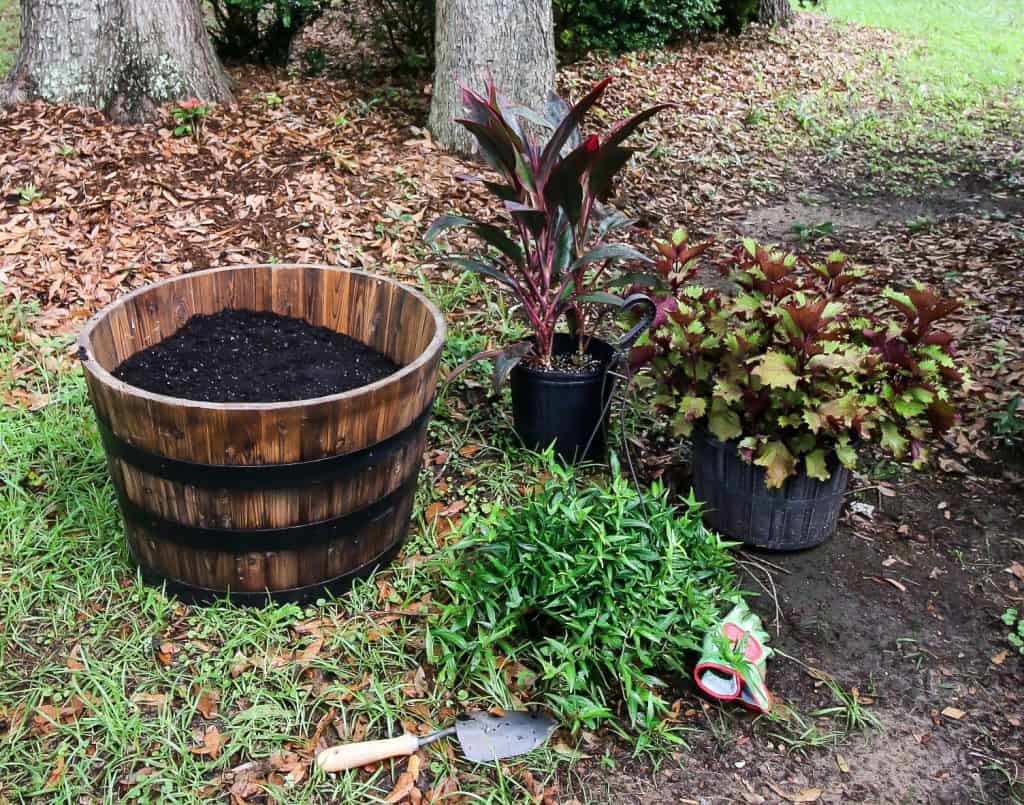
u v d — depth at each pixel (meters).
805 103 8.45
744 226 5.85
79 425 3.32
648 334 2.96
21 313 3.93
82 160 5.10
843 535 3.11
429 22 7.23
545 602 2.47
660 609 2.49
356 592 2.67
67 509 2.98
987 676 2.57
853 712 2.42
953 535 3.13
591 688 2.38
